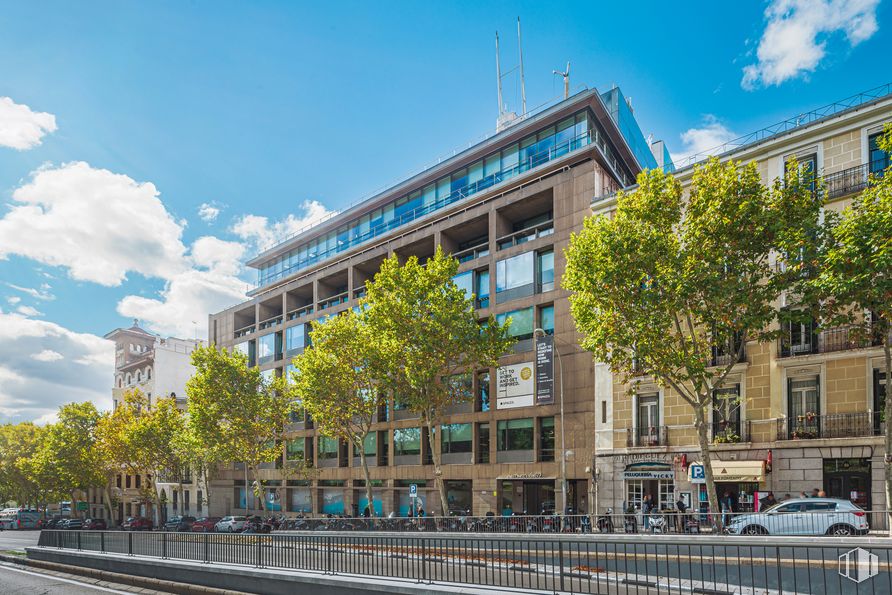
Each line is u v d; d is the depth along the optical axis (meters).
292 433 55.78
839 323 20.67
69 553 25.25
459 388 36.84
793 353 27.77
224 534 18.00
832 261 20.05
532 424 37.59
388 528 32.38
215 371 50.59
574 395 35.59
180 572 18.78
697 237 24.25
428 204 49.72
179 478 62.91
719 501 29.16
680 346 26.48
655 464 31.06
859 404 25.66
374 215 55.06
